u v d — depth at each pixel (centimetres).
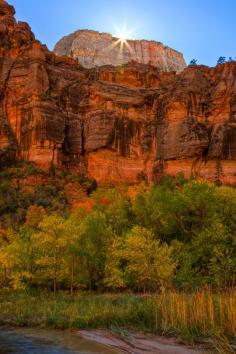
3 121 8794
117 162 9088
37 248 3238
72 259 3127
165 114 9400
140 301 2222
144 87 10431
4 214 6706
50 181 8056
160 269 2791
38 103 8806
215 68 10269
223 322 1417
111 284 3017
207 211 3186
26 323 1947
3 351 1376
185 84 9750
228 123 9069
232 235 3081
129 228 3772
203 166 8856
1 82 9269
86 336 1596
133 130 9381
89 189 8200
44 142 8569
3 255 3203
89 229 3262
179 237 3325
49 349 1394
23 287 3011
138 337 1490
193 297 1692
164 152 9094
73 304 2366
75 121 9381
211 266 2716
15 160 8456
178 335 1445
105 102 9544
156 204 3469
